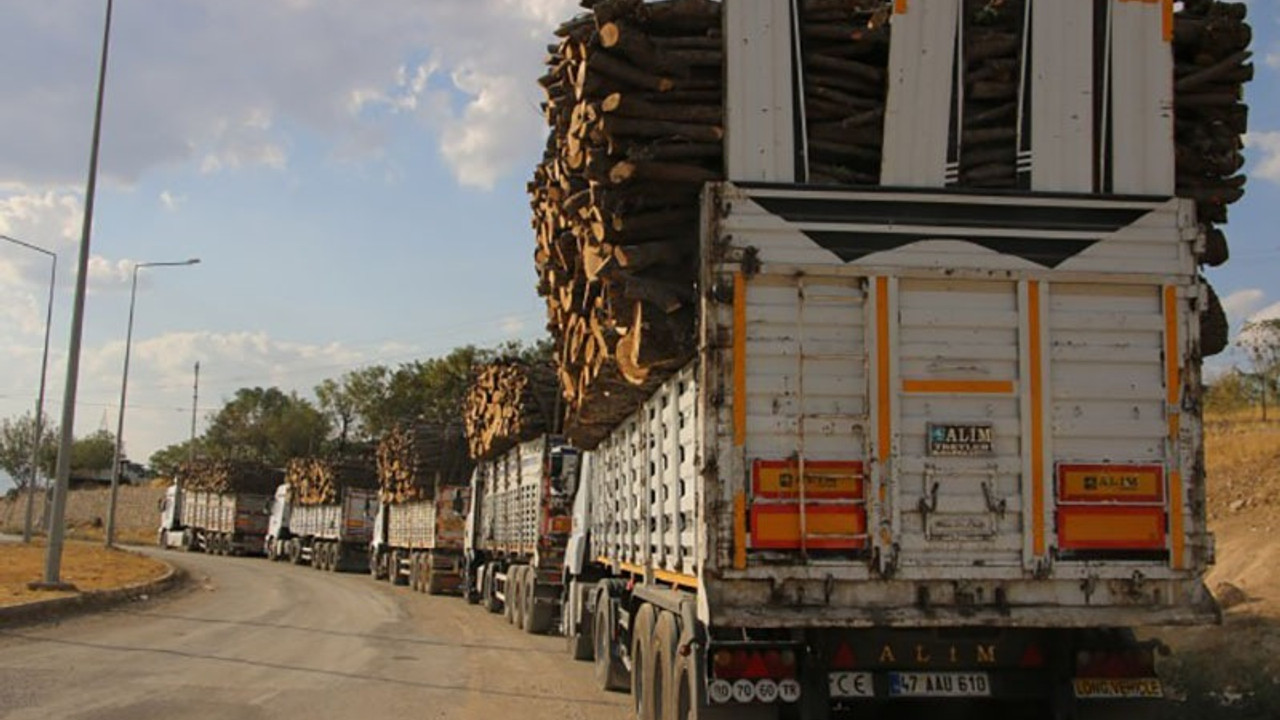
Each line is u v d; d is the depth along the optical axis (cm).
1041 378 688
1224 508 2025
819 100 738
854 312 687
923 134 725
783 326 681
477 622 2097
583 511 1535
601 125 728
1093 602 675
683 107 730
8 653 1410
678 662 782
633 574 1119
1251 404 3322
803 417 673
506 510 2280
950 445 677
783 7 727
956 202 699
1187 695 949
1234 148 776
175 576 3184
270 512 5919
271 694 1124
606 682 1215
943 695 708
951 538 670
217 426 10412
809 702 696
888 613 660
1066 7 736
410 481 3203
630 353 821
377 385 8194
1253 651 1138
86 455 12200
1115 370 696
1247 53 769
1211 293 786
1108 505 680
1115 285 703
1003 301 697
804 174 716
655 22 744
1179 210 712
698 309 722
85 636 1633
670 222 750
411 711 1049
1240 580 1526
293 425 9150
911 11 732
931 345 687
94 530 8344
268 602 2466
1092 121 727
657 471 932
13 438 10056
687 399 794
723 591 660
